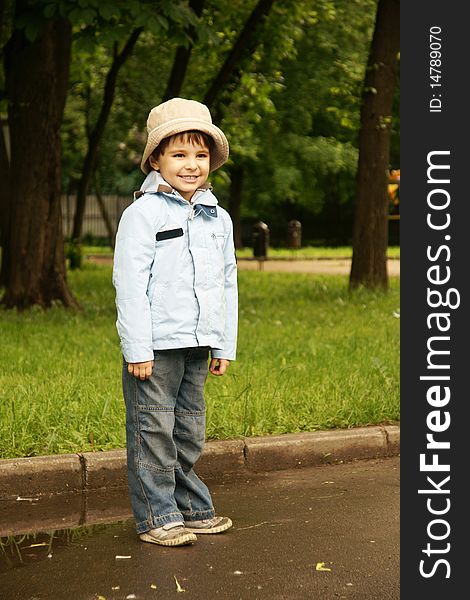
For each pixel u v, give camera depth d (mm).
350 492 6281
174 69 19156
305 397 7945
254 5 20609
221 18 20484
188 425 5395
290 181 39719
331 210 51438
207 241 5250
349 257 36469
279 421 7332
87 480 6363
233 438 6961
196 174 5246
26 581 4688
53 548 5188
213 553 5078
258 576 4746
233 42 20859
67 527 5582
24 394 7766
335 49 32969
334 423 7414
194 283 5184
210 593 4527
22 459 6277
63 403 7539
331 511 5855
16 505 6059
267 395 7934
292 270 28891
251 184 41562
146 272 5105
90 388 8094
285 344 10938
